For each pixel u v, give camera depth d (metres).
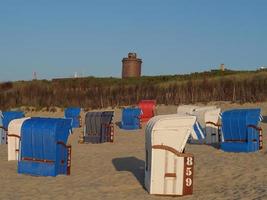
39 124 11.76
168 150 8.82
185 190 8.84
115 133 25.12
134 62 70.81
